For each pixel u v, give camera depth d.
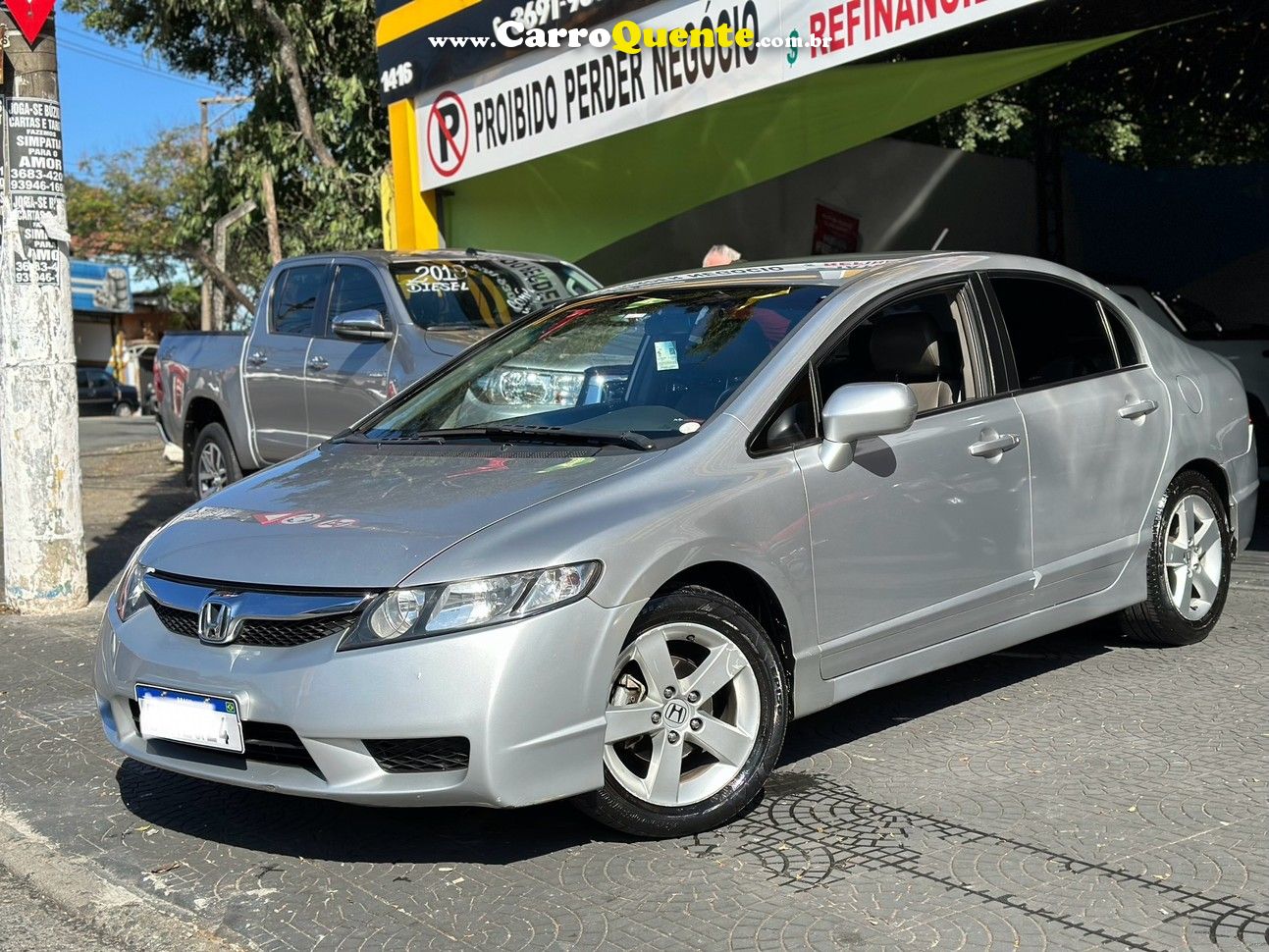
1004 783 4.39
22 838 4.34
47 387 7.61
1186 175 16.06
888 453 4.55
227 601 3.89
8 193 7.48
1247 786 4.26
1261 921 3.34
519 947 3.41
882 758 4.70
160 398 10.98
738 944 3.35
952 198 15.48
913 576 4.61
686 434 4.30
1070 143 17.78
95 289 47.88
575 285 9.27
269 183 16.88
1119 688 5.37
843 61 8.16
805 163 10.17
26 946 3.59
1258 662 5.64
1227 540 6.01
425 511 4.01
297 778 3.76
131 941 3.57
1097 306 5.61
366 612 3.69
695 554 3.96
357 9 18.44
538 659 3.63
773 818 4.18
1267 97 14.33
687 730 4.01
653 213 11.02
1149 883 3.58
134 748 4.17
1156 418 5.59
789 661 4.27
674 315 5.01
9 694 6.05
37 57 7.47
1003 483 4.91
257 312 9.80
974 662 5.85
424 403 5.30
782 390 4.43
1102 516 5.35
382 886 3.83
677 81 9.30
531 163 11.55
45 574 7.66
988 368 5.02
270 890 3.84
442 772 3.68
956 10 7.47
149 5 21.41
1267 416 9.66
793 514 4.25
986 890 3.58
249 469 9.95
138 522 11.51
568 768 3.72
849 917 3.47
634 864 3.88
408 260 8.97
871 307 4.78
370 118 18.86
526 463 4.32
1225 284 15.91
